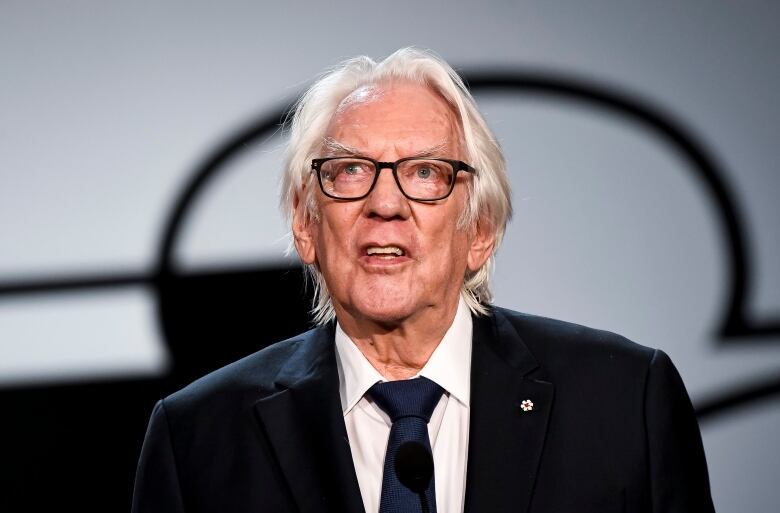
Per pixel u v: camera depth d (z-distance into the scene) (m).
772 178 6.84
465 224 4.48
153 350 6.82
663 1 6.91
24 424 6.80
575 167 6.88
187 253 6.83
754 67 6.87
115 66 6.87
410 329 4.39
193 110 6.87
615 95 6.89
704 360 6.82
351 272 4.29
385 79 4.57
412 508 4.10
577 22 6.92
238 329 6.81
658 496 4.25
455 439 4.39
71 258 6.80
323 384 4.52
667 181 6.87
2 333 6.79
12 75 6.83
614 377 4.44
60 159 6.82
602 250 6.86
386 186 4.24
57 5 6.88
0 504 6.78
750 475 6.80
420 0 6.93
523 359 4.53
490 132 4.67
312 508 4.23
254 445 4.43
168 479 4.46
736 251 6.82
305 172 4.66
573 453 4.26
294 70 6.92
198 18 6.91
